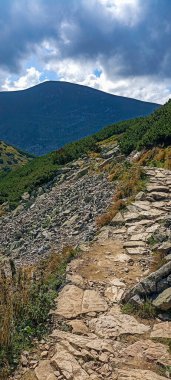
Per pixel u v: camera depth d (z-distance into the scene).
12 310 8.45
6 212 29.67
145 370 7.12
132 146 31.45
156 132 28.56
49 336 8.14
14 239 21.84
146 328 8.59
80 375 6.92
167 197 18.12
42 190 31.48
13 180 38.53
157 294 9.54
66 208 22.97
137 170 22.55
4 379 6.79
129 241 13.95
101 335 8.27
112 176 24.45
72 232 17.67
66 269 11.85
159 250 12.43
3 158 167.38
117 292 10.31
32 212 26.14
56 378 6.85
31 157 188.75
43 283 10.60
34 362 7.27
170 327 8.59
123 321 8.84
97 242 14.34
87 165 33.12
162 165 24.38
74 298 9.83
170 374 7.05
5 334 7.55
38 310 8.81
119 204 17.72
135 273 11.48
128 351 7.71
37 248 17.80
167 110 34.59
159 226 14.73
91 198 22.06
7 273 13.75
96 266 12.01
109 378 6.90
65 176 32.53
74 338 8.05
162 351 7.72
